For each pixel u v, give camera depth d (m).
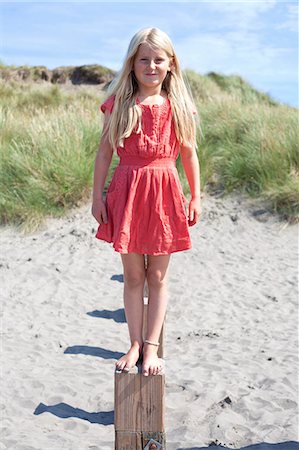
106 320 6.67
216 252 9.00
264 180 10.34
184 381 4.82
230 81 24.16
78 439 3.98
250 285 7.88
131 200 2.96
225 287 7.81
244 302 7.29
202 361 5.31
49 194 10.11
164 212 3.00
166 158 3.04
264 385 4.75
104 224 3.10
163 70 3.01
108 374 5.07
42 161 10.34
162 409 2.71
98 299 7.35
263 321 6.63
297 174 10.27
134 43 3.00
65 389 4.74
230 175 10.63
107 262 8.67
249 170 10.60
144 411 2.72
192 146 3.20
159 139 3.00
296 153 10.52
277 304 7.22
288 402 4.40
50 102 19.31
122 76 3.04
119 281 8.01
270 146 10.69
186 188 10.23
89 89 24.25
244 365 5.21
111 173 10.38
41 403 4.52
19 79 24.75
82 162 10.49
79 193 10.25
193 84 21.41
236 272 8.34
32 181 10.16
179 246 3.04
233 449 3.80
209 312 6.93
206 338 6.01
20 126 11.98
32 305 7.07
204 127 11.89
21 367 5.19
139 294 3.16
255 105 13.22
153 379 2.71
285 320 6.66
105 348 5.75
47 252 8.96
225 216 9.94
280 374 4.97
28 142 10.91
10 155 10.60
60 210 10.03
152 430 2.73
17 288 7.63
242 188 10.49
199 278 8.11
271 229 9.66
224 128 11.86
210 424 4.11
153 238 2.98
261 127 11.34
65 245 9.20
